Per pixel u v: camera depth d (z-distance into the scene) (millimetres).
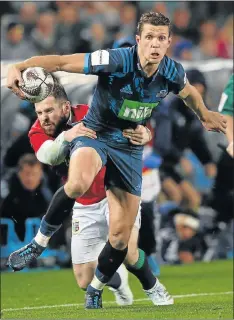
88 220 27891
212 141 46844
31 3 58094
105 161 24047
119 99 23547
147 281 27266
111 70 23141
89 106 25844
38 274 40875
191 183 46281
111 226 24969
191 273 40812
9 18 56906
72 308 27297
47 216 23391
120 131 24062
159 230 44844
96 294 26203
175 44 61531
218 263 44875
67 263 43219
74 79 37906
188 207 45781
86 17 59531
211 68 46000
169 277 39312
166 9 65750
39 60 23500
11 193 41062
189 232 45281
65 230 43000
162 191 45375
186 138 45750
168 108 43875
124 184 24594
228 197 46438
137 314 23484
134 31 62438
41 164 41344
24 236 41594
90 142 23812
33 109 41031
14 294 34125
